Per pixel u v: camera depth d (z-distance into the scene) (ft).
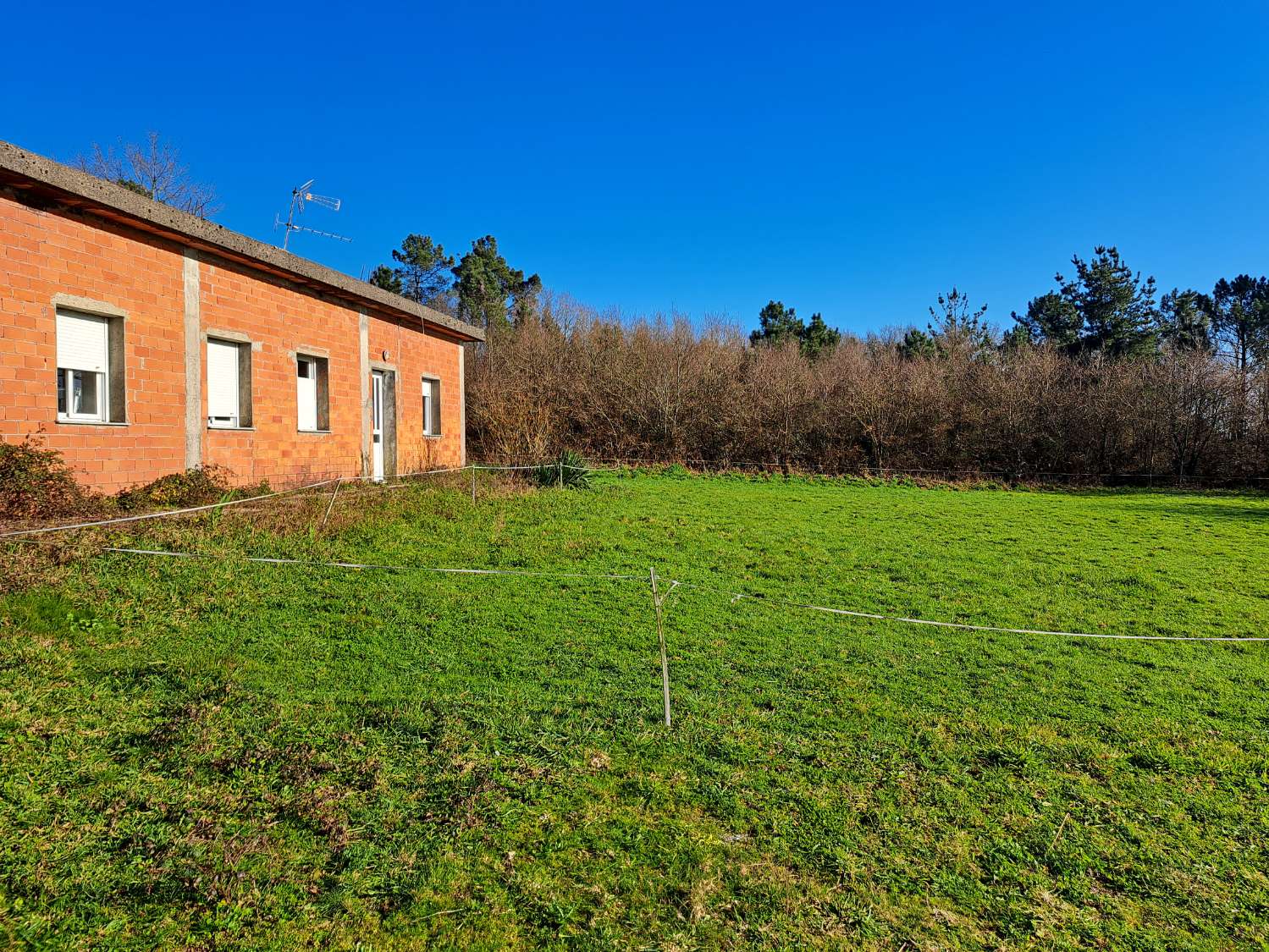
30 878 9.09
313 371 43.80
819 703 15.72
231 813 10.76
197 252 34.32
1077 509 55.57
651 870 10.01
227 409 36.96
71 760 11.81
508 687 15.75
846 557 32.60
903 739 14.17
